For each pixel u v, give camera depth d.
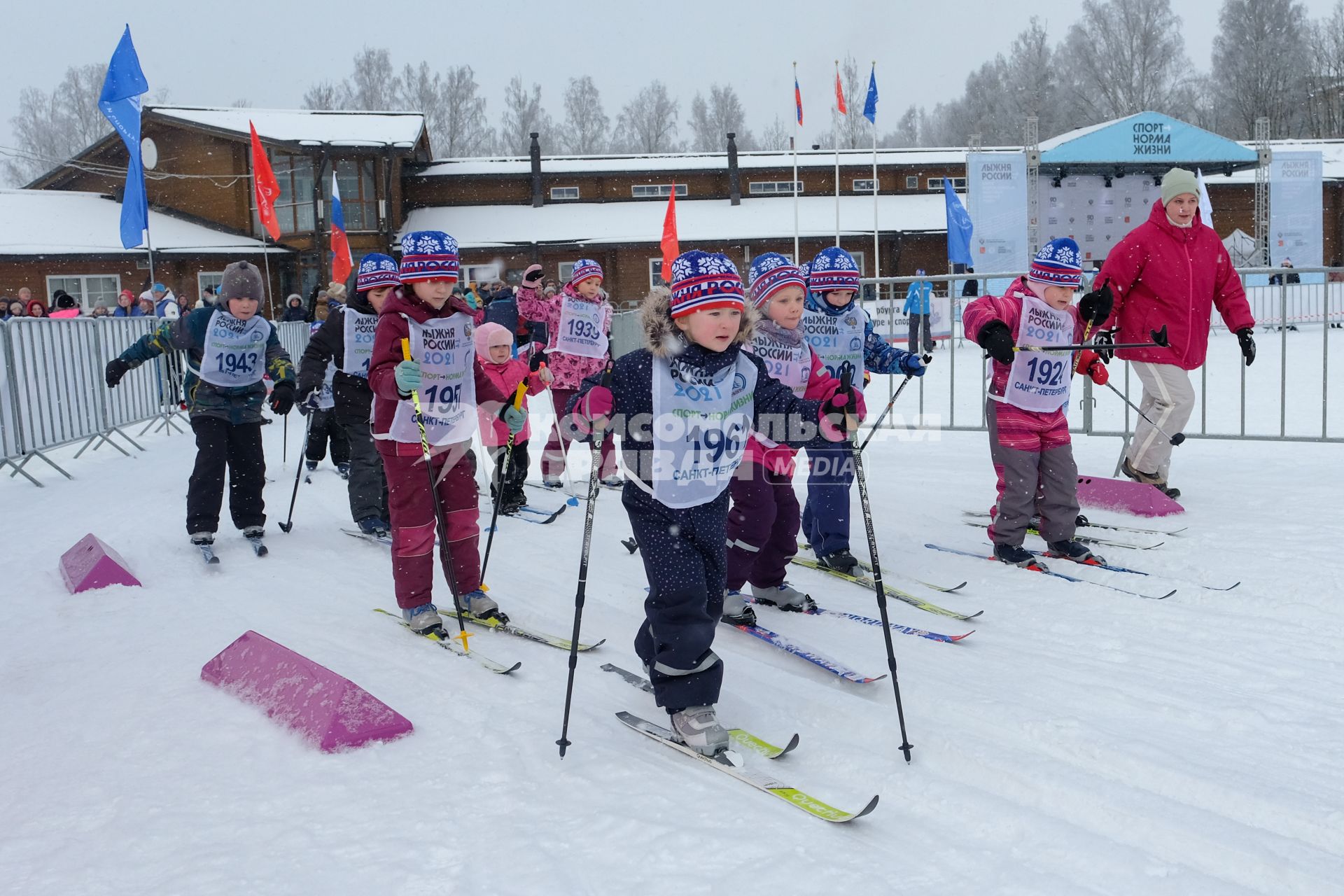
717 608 3.00
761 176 34.97
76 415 8.94
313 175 28.33
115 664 3.65
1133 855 2.16
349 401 5.92
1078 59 69.69
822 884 2.06
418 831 2.34
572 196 34.12
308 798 2.54
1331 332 19.28
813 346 4.78
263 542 5.82
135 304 18.70
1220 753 2.67
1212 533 5.08
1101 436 8.47
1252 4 66.38
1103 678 3.26
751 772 2.65
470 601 4.16
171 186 29.41
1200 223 5.90
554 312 7.59
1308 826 2.27
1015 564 4.76
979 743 2.73
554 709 3.14
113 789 2.62
